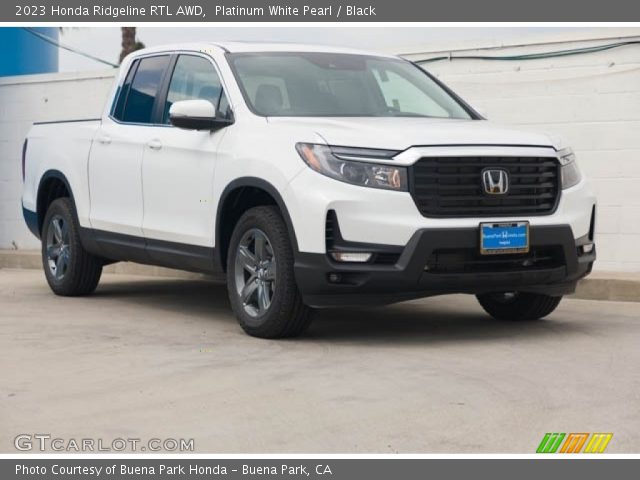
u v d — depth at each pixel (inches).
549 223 289.7
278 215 289.4
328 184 275.1
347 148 277.9
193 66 340.2
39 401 218.8
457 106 341.1
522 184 289.1
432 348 280.1
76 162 378.6
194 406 214.7
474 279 280.2
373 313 351.6
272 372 247.8
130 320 333.4
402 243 272.5
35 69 705.0
